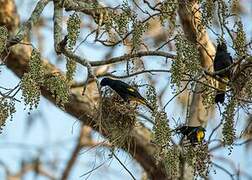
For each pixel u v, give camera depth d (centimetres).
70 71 1129
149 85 1166
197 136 1218
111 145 1172
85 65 1143
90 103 1692
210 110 1719
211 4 1164
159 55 1155
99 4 1302
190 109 1706
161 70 1173
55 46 1180
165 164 1122
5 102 1048
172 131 1105
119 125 1201
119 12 1199
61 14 1249
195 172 1166
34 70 1030
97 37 1206
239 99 1123
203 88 1211
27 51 1719
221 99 1175
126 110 1200
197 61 1086
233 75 1121
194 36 1266
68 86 1114
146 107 1203
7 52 1141
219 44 1274
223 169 1673
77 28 1105
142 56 1166
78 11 1207
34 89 1024
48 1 1262
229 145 1099
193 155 1168
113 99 1214
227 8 1160
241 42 1137
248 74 1116
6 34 1052
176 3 1162
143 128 1742
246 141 1432
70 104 1672
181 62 1070
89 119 1261
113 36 1253
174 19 1164
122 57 1188
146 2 1168
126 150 1202
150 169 1772
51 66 1738
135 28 1125
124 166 1134
